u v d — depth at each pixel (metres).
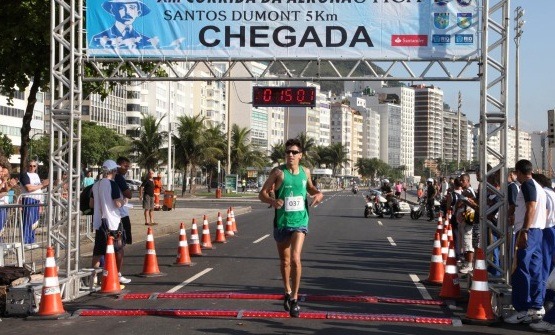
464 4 11.87
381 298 10.66
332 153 157.12
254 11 12.23
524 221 8.87
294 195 8.79
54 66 11.41
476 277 9.09
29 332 8.41
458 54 11.88
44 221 14.38
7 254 12.59
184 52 12.26
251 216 34.28
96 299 10.63
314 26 12.20
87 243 17.91
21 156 19.50
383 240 21.31
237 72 96.56
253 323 8.84
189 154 66.50
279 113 163.25
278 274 13.35
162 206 37.94
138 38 12.22
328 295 10.96
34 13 17.47
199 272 13.66
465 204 13.50
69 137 11.22
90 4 12.18
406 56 11.98
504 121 10.82
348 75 12.32
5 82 19.22
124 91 118.75
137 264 15.11
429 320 9.04
